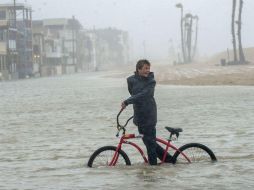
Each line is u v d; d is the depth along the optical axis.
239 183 17.23
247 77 99.62
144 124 20.05
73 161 23.00
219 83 90.62
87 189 17.14
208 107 48.34
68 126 37.34
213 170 19.36
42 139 31.09
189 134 30.77
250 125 34.12
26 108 55.81
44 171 20.78
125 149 25.80
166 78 122.69
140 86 19.81
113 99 64.19
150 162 20.38
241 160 21.53
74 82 136.62
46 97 75.00
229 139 28.22
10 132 35.19
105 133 32.78
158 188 16.83
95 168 20.48
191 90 76.44
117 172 19.48
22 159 24.23
